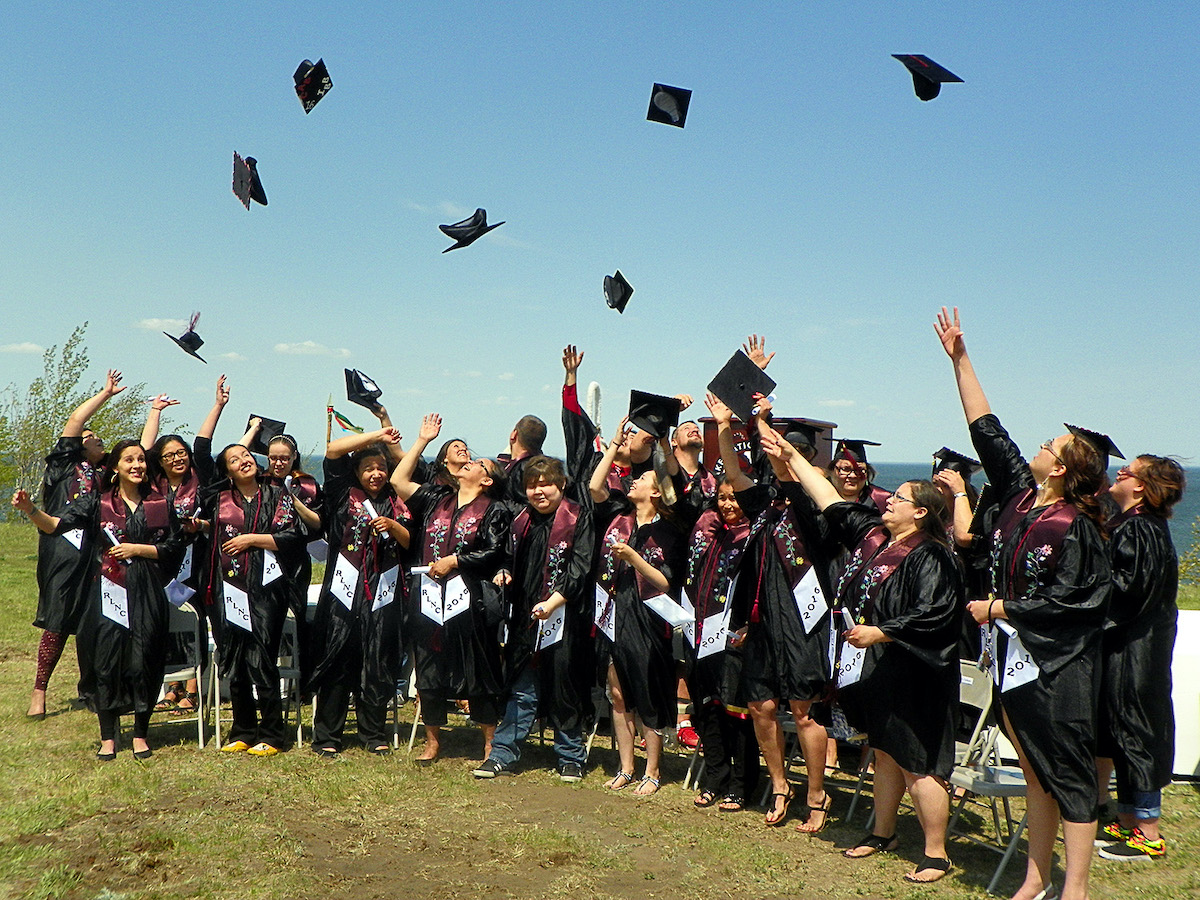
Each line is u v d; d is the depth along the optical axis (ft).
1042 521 13.56
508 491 23.02
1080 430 13.69
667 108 23.94
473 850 15.93
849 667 15.44
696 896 14.34
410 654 26.68
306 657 21.89
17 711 24.20
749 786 18.40
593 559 20.17
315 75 22.06
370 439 21.31
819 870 15.44
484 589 20.49
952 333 16.62
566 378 22.45
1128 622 16.05
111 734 20.62
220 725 23.41
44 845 15.74
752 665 17.31
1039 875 13.66
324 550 22.76
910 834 17.24
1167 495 15.89
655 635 19.21
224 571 21.12
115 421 84.64
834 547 16.78
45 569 23.65
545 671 20.15
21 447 82.07
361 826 16.94
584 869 15.19
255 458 23.13
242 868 14.93
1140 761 15.85
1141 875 15.30
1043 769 13.04
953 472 20.63
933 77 17.78
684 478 21.21
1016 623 13.20
